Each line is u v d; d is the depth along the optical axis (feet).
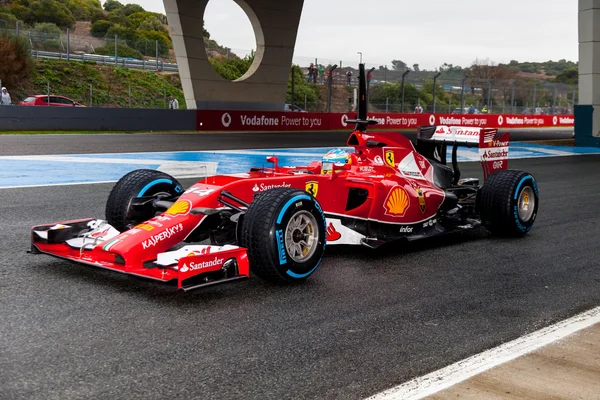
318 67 109.60
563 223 25.08
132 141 58.49
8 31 117.60
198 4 87.71
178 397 9.48
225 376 10.25
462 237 22.00
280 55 96.94
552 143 77.41
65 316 12.71
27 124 68.23
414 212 19.58
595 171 45.93
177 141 60.29
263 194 14.97
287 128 91.61
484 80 126.62
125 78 136.36
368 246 17.93
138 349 11.19
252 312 13.35
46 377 9.98
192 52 88.48
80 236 15.96
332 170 17.97
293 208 14.88
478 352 11.62
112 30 208.33
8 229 20.81
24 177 32.89
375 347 11.72
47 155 43.75
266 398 9.55
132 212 17.24
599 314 14.02
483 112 127.75
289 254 14.87
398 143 20.62
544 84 139.33
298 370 10.58
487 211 21.47
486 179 22.02
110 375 10.12
